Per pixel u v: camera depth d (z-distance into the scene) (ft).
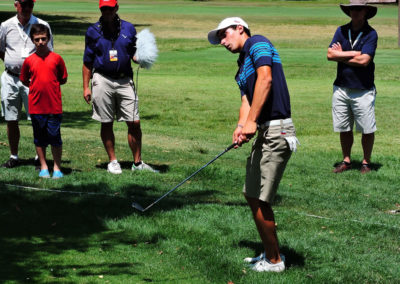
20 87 26.78
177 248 18.20
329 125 50.26
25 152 30.42
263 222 16.52
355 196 26.48
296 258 17.84
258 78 15.70
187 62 99.71
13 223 19.80
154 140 38.83
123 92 27.22
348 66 31.04
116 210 21.49
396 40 141.49
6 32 26.55
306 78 83.25
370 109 31.19
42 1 285.23
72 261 17.01
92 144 34.42
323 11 251.39
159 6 266.36
